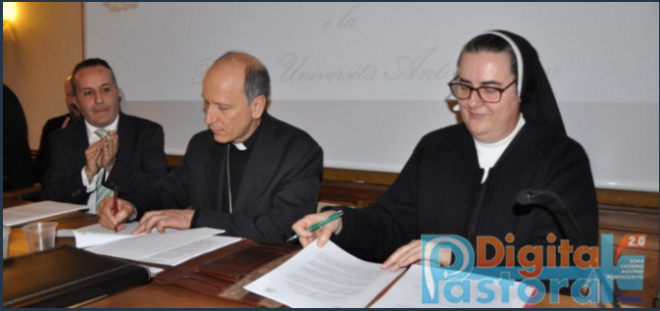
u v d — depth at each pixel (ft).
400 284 3.50
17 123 9.96
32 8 12.25
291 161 6.21
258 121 6.40
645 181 6.75
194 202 6.60
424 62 7.98
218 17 9.75
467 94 4.69
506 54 4.57
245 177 6.22
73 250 3.92
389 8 8.18
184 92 10.29
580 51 6.92
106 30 11.08
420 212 5.37
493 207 4.93
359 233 4.83
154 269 3.82
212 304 3.24
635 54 6.63
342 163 8.77
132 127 8.21
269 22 9.23
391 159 8.39
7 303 2.96
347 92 8.64
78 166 8.00
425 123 8.05
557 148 4.90
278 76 9.21
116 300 3.31
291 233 5.70
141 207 5.82
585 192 4.73
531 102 5.08
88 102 7.88
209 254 4.19
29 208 6.24
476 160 5.16
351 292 3.37
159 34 10.45
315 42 8.84
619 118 6.80
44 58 12.30
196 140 6.89
